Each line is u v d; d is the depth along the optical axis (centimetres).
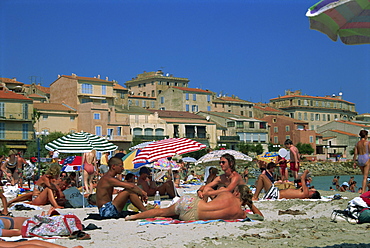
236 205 952
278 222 945
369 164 1257
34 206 1240
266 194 1386
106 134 6912
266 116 10281
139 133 7412
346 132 10494
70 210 1212
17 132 6134
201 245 718
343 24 608
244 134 8788
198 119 8294
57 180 1307
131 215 1027
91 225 882
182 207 948
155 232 824
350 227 880
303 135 9656
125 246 713
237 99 10456
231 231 830
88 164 1752
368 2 566
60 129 6700
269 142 9294
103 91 7594
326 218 1009
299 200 1305
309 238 769
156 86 10731
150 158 1426
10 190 1692
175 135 7800
